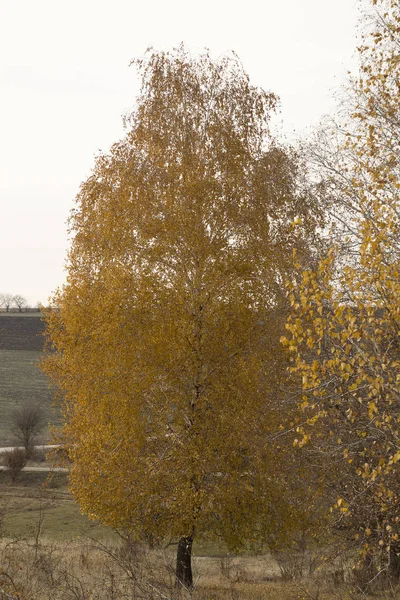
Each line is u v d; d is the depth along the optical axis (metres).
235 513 15.10
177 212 16.28
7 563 13.80
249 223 16.30
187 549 16.50
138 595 10.30
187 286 16.17
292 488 14.94
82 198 17.53
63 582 11.80
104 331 15.63
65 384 16.80
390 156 13.32
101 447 15.45
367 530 11.20
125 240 16.12
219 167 17.06
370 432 10.98
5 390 98.75
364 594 13.00
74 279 16.91
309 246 14.38
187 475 14.97
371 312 8.70
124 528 16.05
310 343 9.00
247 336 15.74
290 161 15.61
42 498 45.78
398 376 8.80
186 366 15.43
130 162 17.02
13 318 160.00
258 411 14.87
